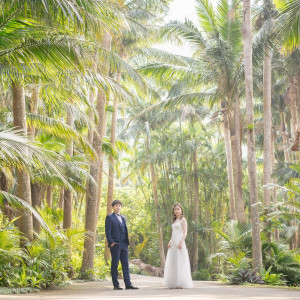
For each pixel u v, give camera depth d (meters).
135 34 20.09
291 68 20.83
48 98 12.09
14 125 10.23
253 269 13.78
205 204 37.19
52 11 7.75
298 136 20.59
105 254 24.42
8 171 12.48
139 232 41.66
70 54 8.55
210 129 38.16
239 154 19.06
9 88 11.48
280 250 15.81
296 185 15.42
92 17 8.31
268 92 18.94
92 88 10.80
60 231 12.16
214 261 33.81
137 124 34.97
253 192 14.35
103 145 21.08
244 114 27.80
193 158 36.94
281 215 16.28
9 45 8.55
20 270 9.51
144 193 40.00
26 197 10.45
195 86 21.41
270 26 17.22
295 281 15.22
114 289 8.69
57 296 7.11
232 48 17.89
